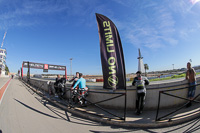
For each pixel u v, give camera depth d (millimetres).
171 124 2943
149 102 3910
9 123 3357
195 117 3191
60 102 5461
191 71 4055
